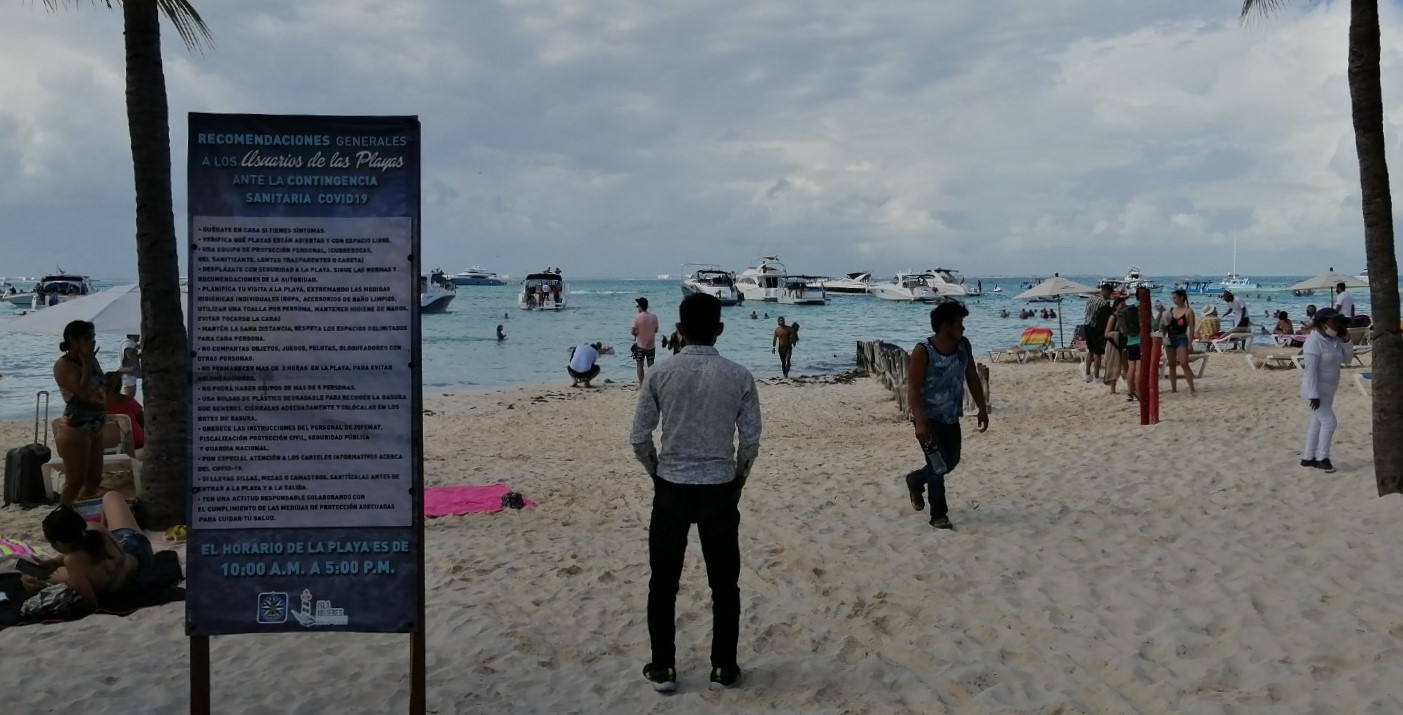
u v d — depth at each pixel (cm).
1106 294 1769
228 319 378
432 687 471
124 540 642
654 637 457
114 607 604
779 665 491
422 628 390
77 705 450
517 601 610
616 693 462
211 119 372
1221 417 1211
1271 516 718
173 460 828
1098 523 729
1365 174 743
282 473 383
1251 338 2244
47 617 579
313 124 377
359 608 388
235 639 542
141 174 808
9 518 889
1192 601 549
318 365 382
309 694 464
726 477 444
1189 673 455
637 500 934
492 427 1677
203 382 379
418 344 384
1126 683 452
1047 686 454
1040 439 1161
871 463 1096
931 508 740
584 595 615
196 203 374
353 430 384
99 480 891
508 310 6656
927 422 722
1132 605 548
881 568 646
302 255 378
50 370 2677
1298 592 550
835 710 438
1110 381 1608
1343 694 423
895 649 509
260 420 381
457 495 942
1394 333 742
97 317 997
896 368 1850
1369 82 736
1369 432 1028
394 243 381
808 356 3341
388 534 387
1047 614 542
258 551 384
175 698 460
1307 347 840
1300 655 464
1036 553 660
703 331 448
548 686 472
